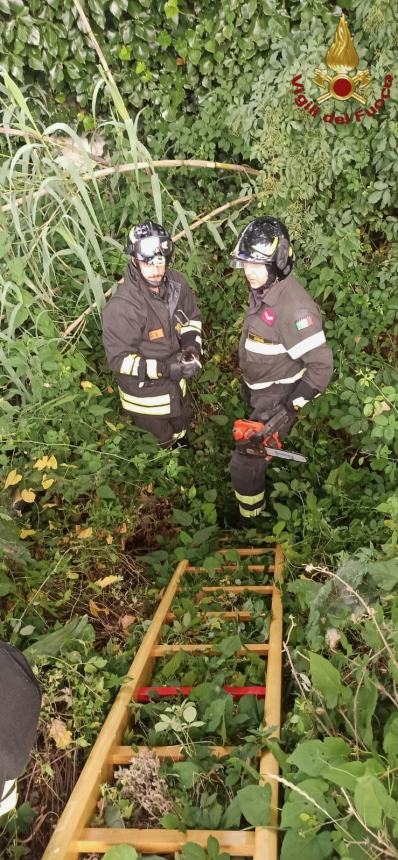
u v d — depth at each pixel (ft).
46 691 8.61
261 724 7.51
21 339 12.94
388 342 15.14
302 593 9.61
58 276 14.80
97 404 14.05
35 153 13.14
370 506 12.79
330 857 5.83
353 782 5.77
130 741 8.07
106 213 15.34
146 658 9.29
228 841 6.23
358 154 13.74
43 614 10.73
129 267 11.48
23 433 12.14
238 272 15.71
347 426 14.11
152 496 13.88
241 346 11.80
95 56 15.40
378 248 15.55
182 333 12.28
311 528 11.76
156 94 15.61
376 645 7.43
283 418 11.71
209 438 15.44
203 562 12.54
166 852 6.41
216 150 16.26
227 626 10.08
